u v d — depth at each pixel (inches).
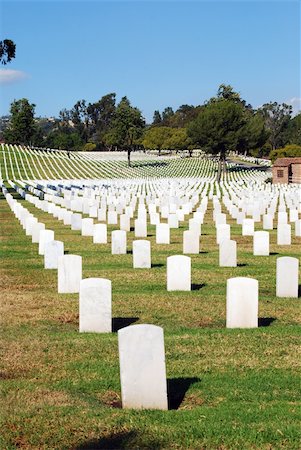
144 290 757.3
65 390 435.5
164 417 385.4
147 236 1290.6
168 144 7258.9
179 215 1574.8
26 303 689.6
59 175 4315.9
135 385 402.0
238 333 568.1
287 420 378.9
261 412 390.3
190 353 510.3
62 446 355.9
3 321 617.6
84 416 389.7
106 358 500.1
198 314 642.8
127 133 5403.5
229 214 1791.3
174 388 436.1
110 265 926.4
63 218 1504.7
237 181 3937.0
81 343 537.6
